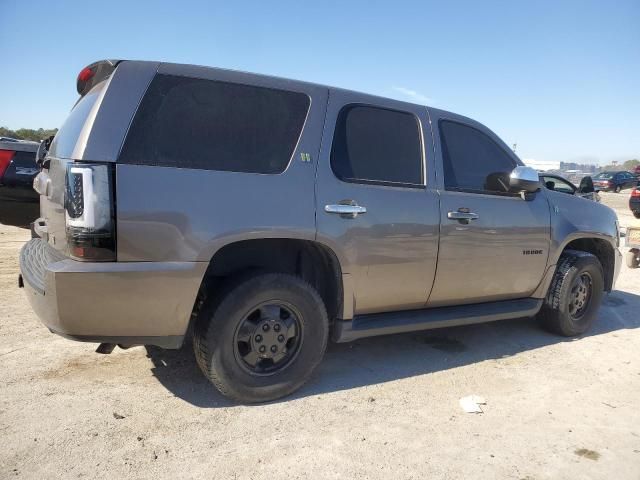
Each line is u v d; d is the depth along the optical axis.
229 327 3.17
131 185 2.82
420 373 4.07
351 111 3.73
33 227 4.10
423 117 4.13
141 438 2.89
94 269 2.76
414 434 3.13
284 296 3.33
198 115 3.10
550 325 5.16
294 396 3.54
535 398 3.73
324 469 2.72
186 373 3.75
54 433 2.88
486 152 4.50
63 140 3.30
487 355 4.57
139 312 2.90
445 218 3.99
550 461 2.93
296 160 3.37
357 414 3.33
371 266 3.65
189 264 2.96
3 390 3.35
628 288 7.68
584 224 5.12
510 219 4.42
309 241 3.44
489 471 2.80
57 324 2.83
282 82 3.47
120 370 3.75
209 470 2.65
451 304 4.33
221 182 3.07
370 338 4.84
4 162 6.52
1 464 2.58
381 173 3.78
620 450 3.09
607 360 4.58
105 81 3.04
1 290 5.55
